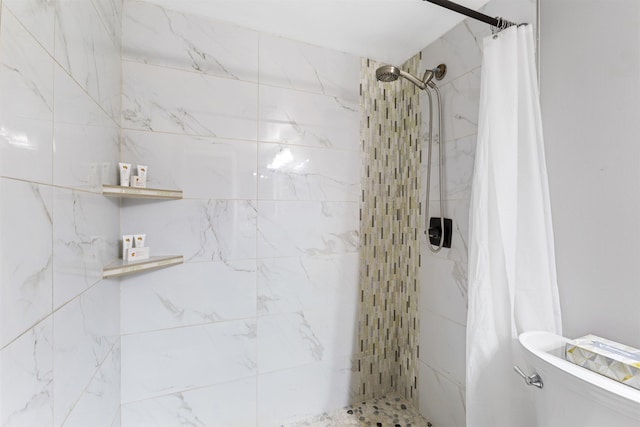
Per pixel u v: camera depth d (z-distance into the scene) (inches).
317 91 64.7
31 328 23.1
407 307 69.2
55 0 27.2
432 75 58.9
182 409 54.7
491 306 43.9
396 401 69.6
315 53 64.6
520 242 42.8
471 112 53.6
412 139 67.7
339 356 67.2
